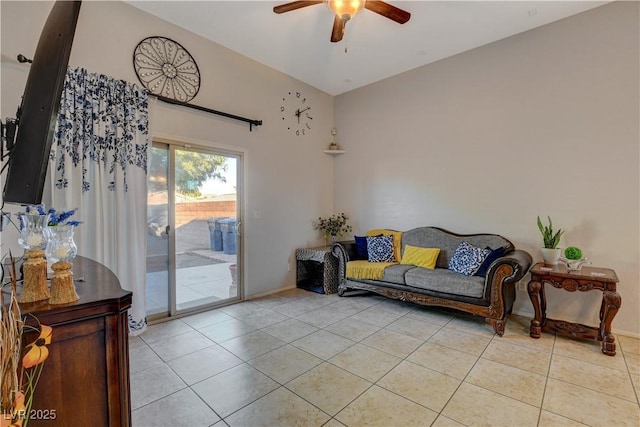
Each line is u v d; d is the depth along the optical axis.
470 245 3.58
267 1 2.92
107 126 2.76
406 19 2.63
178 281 3.45
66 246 1.37
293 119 4.60
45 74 1.14
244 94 3.95
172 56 3.27
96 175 2.69
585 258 3.02
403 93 4.43
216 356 2.50
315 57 4.00
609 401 1.91
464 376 2.20
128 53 2.97
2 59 2.34
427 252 3.80
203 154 3.64
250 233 4.08
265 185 4.25
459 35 3.48
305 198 4.80
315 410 1.84
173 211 3.38
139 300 2.92
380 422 1.74
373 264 3.96
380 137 4.69
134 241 2.89
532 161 3.40
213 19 3.20
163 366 2.35
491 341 2.78
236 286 4.00
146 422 1.74
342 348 2.64
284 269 4.52
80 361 1.02
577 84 3.12
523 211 3.46
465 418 1.77
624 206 2.91
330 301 3.97
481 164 3.75
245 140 3.99
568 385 2.08
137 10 3.03
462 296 3.12
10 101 2.38
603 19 2.98
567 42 3.17
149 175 3.20
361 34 3.46
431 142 4.16
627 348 2.62
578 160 3.13
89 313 1.03
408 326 3.14
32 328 0.89
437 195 4.12
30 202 1.04
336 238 5.01
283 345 2.70
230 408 1.86
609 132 2.97
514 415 1.79
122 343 1.11
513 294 3.37
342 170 5.16
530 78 3.39
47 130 1.02
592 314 3.06
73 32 1.07
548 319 2.97
